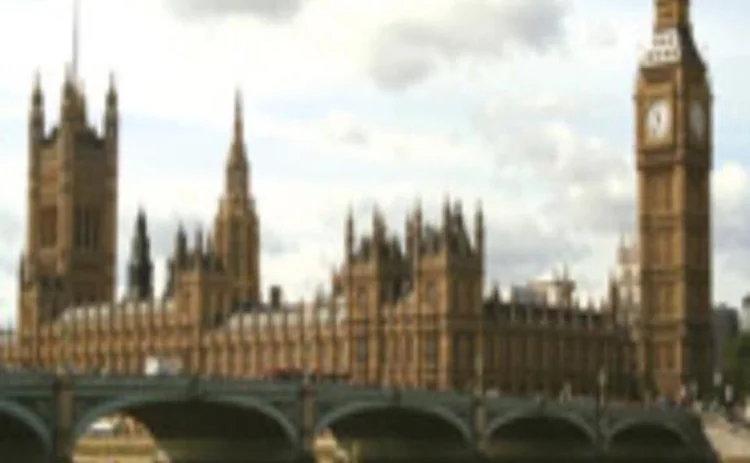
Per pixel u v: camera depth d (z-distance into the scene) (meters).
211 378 171.38
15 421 150.00
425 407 197.12
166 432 189.12
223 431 185.75
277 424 177.38
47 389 148.88
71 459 150.50
